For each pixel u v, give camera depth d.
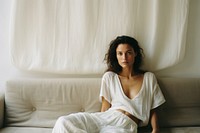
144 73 1.69
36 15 1.76
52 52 1.80
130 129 1.48
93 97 1.71
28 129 1.64
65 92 1.72
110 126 1.48
